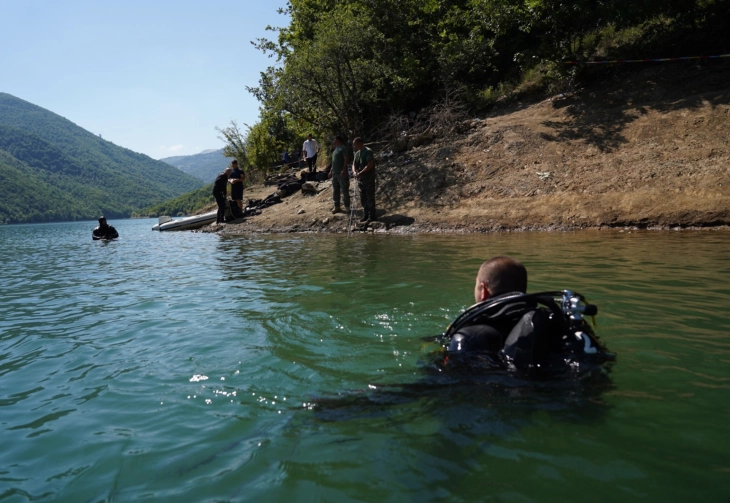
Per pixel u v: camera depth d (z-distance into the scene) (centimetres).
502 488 174
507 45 1745
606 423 215
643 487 170
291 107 1759
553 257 672
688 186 985
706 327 347
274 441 223
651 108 1245
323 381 290
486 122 1494
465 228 1111
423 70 1720
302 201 1662
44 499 195
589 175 1130
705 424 212
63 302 597
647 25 1433
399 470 192
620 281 504
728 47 1302
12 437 249
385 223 1234
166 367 338
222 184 1705
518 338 262
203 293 589
